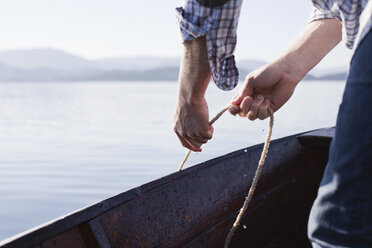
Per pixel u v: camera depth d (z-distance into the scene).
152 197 1.42
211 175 1.70
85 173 8.91
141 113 33.97
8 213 5.98
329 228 0.75
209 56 0.90
